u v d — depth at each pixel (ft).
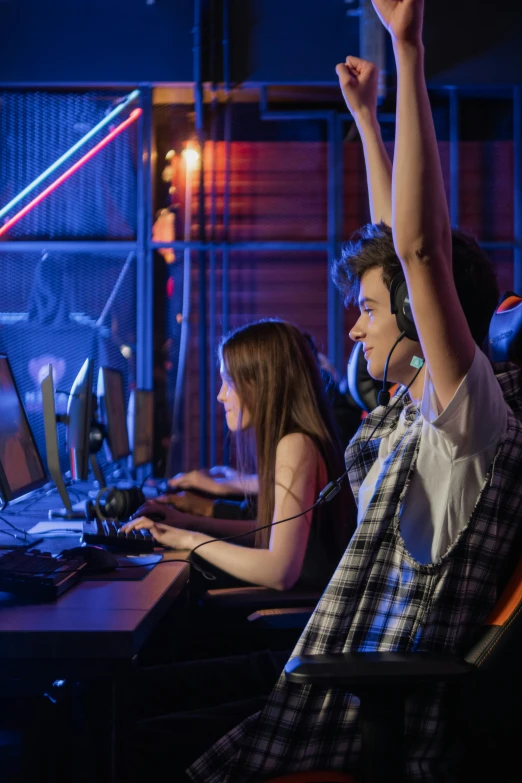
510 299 4.52
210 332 17.06
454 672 2.75
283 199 17.21
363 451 4.07
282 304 17.28
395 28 2.86
